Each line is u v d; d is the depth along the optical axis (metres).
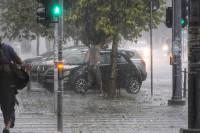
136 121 21.47
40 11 21.89
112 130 18.94
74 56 33.84
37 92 34.38
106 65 33.44
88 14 31.66
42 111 24.70
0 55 16.56
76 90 32.56
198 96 15.39
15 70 16.61
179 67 28.34
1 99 16.58
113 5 29.56
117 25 29.94
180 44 28.27
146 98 31.23
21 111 24.61
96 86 30.56
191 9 15.39
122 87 31.34
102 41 32.19
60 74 17.59
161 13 33.69
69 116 22.92
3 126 19.77
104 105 27.38
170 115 23.55
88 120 21.64
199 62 15.39
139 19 32.97
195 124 15.41
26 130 18.75
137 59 39.28
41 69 34.72
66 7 19.25
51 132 18.22
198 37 15.35
